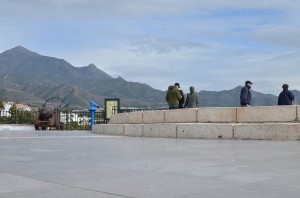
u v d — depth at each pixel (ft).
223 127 46.14
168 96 69.62
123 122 67.46
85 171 20.43
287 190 14.71
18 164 23.61
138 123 62.08
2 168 21.77
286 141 40.42
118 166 22.38
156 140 46.88
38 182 17.07
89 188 15.60
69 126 99.09
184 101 71.77
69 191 15.02
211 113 49.73
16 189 15.51
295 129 41.14
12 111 112.88
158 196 13.98
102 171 20.38
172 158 26.23
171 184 16.33
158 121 57.41
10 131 76.89
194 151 31.30
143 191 14.90
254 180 17.01
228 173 19.17
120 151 32.07
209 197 13.70
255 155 27.30
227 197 13.65
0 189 15.52
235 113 47.57
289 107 43.60
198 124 48.57
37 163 24.08
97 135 62.34
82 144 40.78
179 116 53.72
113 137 55.42
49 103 99.60
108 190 15.16
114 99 94.27
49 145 39.47
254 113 46.01
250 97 58.23
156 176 18.51
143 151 31.86
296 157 25.80
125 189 15.33
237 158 25.66
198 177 18.07
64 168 21.67
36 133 68.13
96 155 28.84
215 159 25.29
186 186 15.83
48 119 96.73
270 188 15.15
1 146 38.19
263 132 43.09
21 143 42.60
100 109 96.37
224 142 41.06
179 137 50.67
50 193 14.66
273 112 44.68
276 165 21.89
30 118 110.63
